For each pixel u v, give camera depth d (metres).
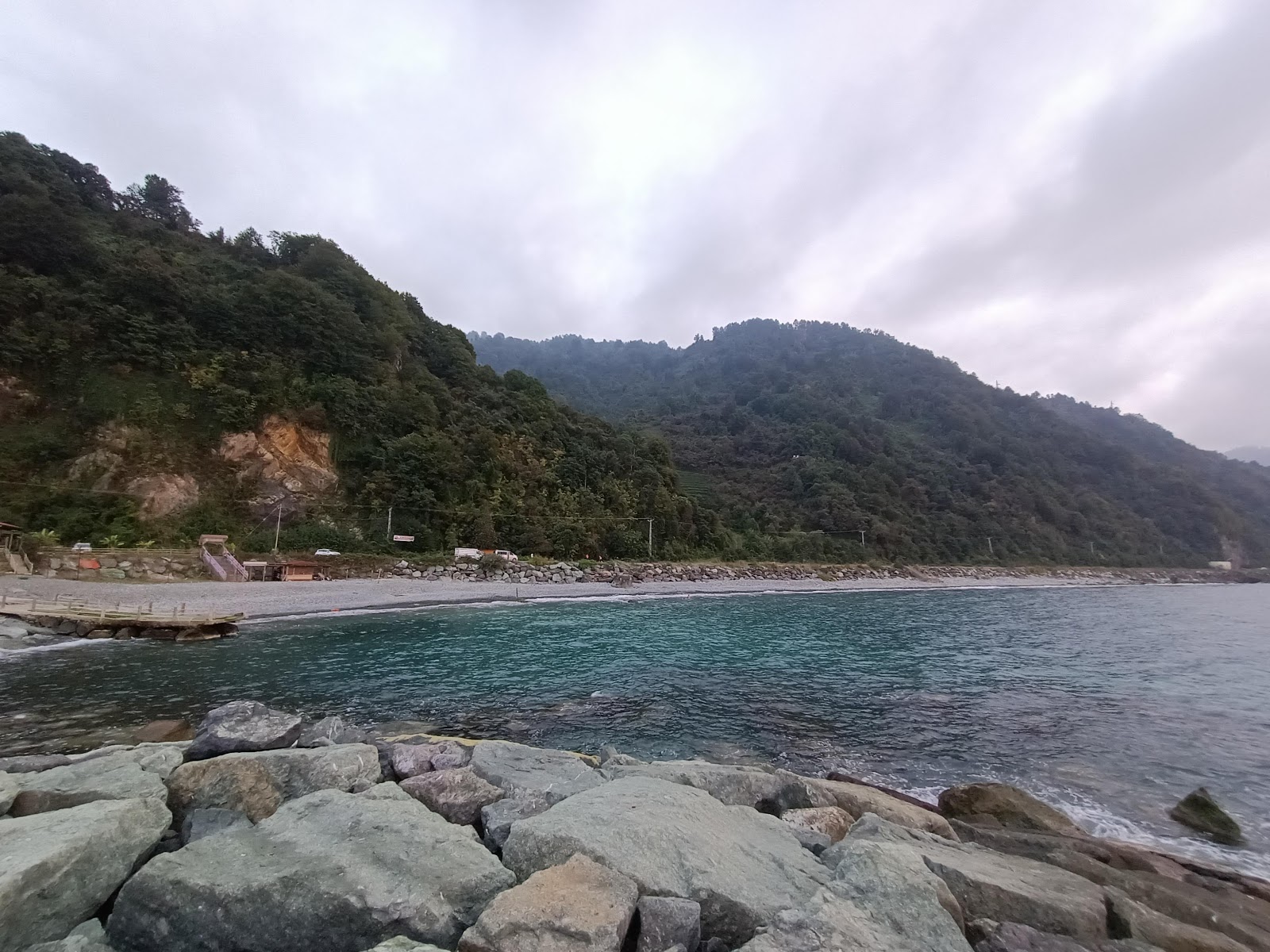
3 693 14.86
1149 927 5.33
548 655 21.77
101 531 36.69
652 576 56.75
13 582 28.83
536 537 54.72
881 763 11.85
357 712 14.26
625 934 4.11
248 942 4.22
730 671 19.70
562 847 5.11
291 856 4.91
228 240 66.94
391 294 71.38
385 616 31.09
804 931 4.05
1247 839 9.10
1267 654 25.28
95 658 19.33
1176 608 50.28
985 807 9.20
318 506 47.16
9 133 54.22
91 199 60.03
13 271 42.34
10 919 3.98
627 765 8.93
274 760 7.21
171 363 45.12
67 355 41.75
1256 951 5.54
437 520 51.50
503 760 8.88
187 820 6.17
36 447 37.84
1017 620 37.81
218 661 19.38
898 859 5.16
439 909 4.37
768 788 8.32
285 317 52.75
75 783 6.53
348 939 4.21
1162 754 12.57
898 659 22.78
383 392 56.06
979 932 4.80
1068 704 16.39
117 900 4.48
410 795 6.99
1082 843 7.82
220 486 43.44
